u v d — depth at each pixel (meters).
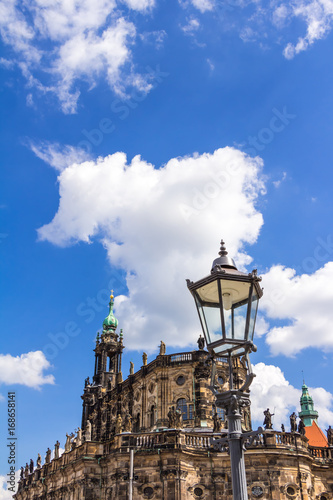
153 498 63.41
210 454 66.19
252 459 65.06
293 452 65.94
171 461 64.38
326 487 72.25
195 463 66.12
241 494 15.68
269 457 64.69
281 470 64.44
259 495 63.00
